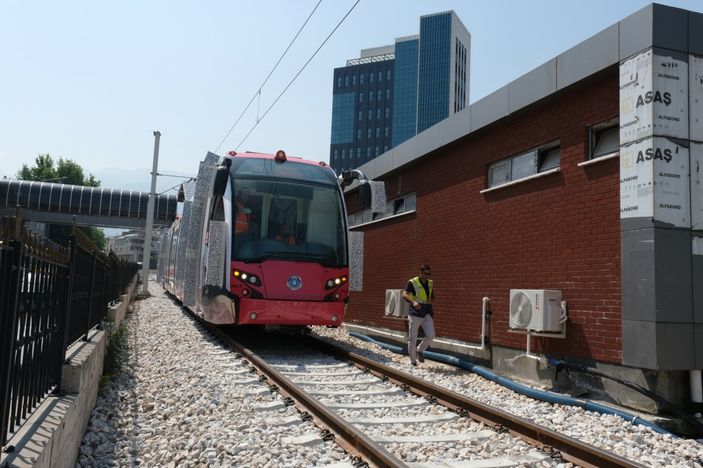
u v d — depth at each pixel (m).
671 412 6.70
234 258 10.57
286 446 5.11
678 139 7.03
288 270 10.73
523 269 9.48
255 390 7.21
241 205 10.92
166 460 4.88
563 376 8.30
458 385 8.58
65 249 5.18
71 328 6.16
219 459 4.81
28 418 3.96
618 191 7.65
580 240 8.27
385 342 14.07
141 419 6.20
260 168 11.51
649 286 6.82
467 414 6.38
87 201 52.59
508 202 10.01
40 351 4.37
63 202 51.94
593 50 7.94
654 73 6.98
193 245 13.17
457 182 11.70
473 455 5.06
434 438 5.54
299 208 11.33
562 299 8.50
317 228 11.34
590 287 8.01
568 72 8.37
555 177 8.88
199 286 12.28
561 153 8.78
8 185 50.78
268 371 8.03
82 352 6.06
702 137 7.20
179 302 22.00
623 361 7.12
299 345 12.23
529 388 8.11
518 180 9.63
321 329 16.78
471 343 10.83
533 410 7.08
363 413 6.54
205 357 9.80
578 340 8.15
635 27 7.27
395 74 154.62
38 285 4.21
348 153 154.88
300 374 8.74
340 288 11.16
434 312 12.26
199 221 13.00
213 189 11.83
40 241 4.19
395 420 6.19
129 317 17.42
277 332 14.22
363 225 16.31
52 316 4.75
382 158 14.90
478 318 10.64
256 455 4.85
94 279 8.70
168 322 15.68
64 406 4.36
